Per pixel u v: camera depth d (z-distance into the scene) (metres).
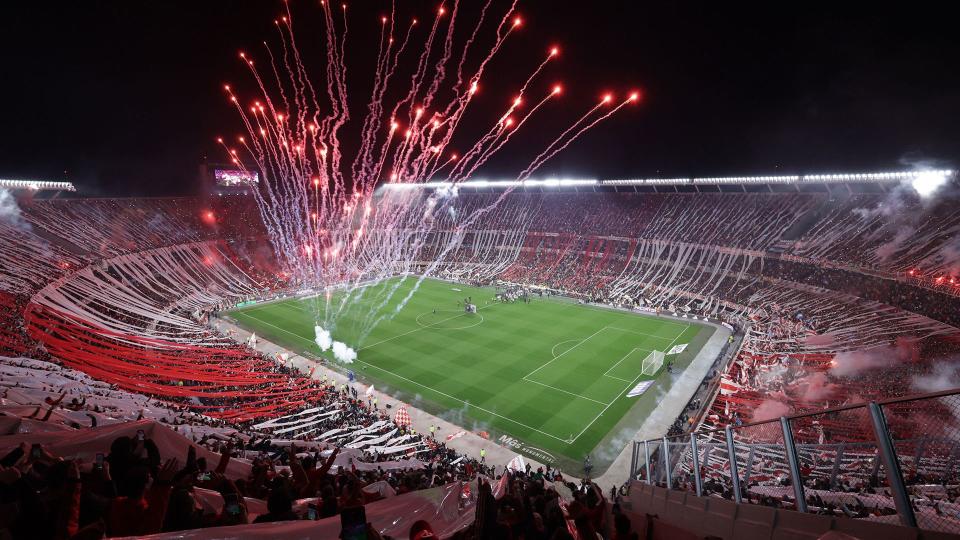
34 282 44.59
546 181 92.19
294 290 67.31
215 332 49.50
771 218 66.50
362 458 20.97
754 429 12.41
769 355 40.31
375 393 37.19
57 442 6.71
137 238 67.25
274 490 4.72
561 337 48.25
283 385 35.91
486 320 53.78
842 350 38.69
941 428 6.69
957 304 38.88
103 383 22.08
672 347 45.22
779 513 6.82
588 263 73.81
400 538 5.65
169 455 7.38
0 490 3.62
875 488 7.29
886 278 47.62
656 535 7.28
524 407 34.84
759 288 57.12
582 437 31.23
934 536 4.65
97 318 43.03
